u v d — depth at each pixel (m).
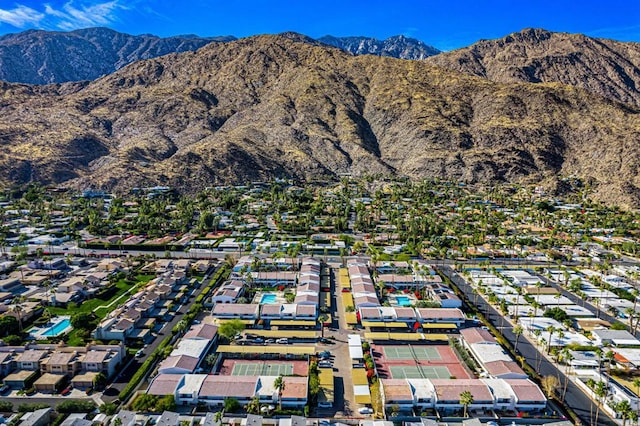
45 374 129.12
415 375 135.12
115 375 132.38
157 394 118.75
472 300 193.50
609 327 164.75
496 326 168.12
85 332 152.88
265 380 124.50
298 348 145.88
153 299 182.62
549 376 130.38
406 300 193.38
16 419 108.62
